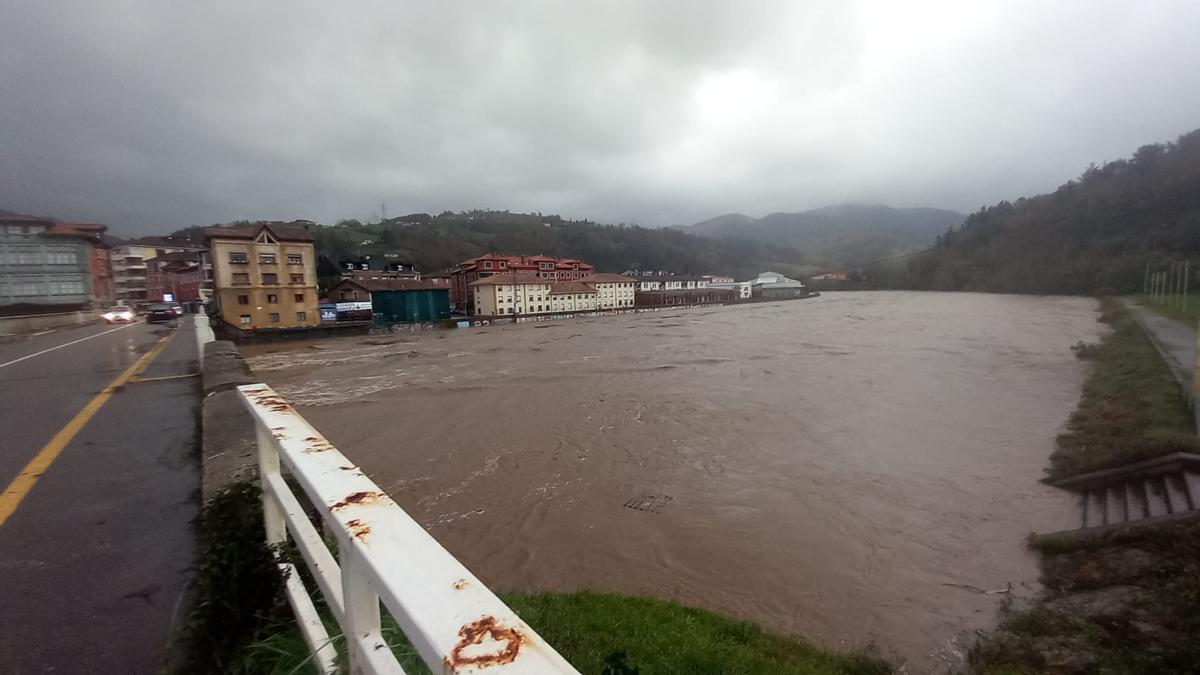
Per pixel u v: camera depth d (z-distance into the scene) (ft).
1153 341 84.17
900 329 149.38
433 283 200.85
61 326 70.74
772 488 42.50
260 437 6.14
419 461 48.67
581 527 36.40
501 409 66.90
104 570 7.80
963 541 34.42
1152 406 50.75
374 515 2.90
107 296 132.16
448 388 79.41
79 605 6.90
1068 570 30.09
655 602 25.05
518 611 18.85
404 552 2.47
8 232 106.73
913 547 33.81
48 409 18.16
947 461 47.70
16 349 39.32
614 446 52.42
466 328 173.27
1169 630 23.07
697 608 25.67
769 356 107.34
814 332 148.25
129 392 21.15
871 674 21.98
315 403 70.85
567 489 42.47
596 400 71.20
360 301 157.38
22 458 12.85
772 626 26.37
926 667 23.71
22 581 7.45
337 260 195.72
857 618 27.20
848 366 93.91
